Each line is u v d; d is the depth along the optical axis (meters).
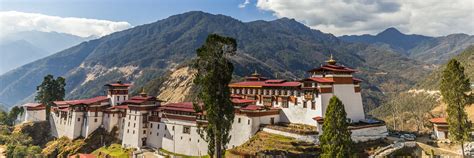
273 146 81.88
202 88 64.56
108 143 126.06
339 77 93.62
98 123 132.75
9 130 153.25
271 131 90.75
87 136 130.12
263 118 96.00
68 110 139.50
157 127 114.81
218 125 63.53
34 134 148.75
